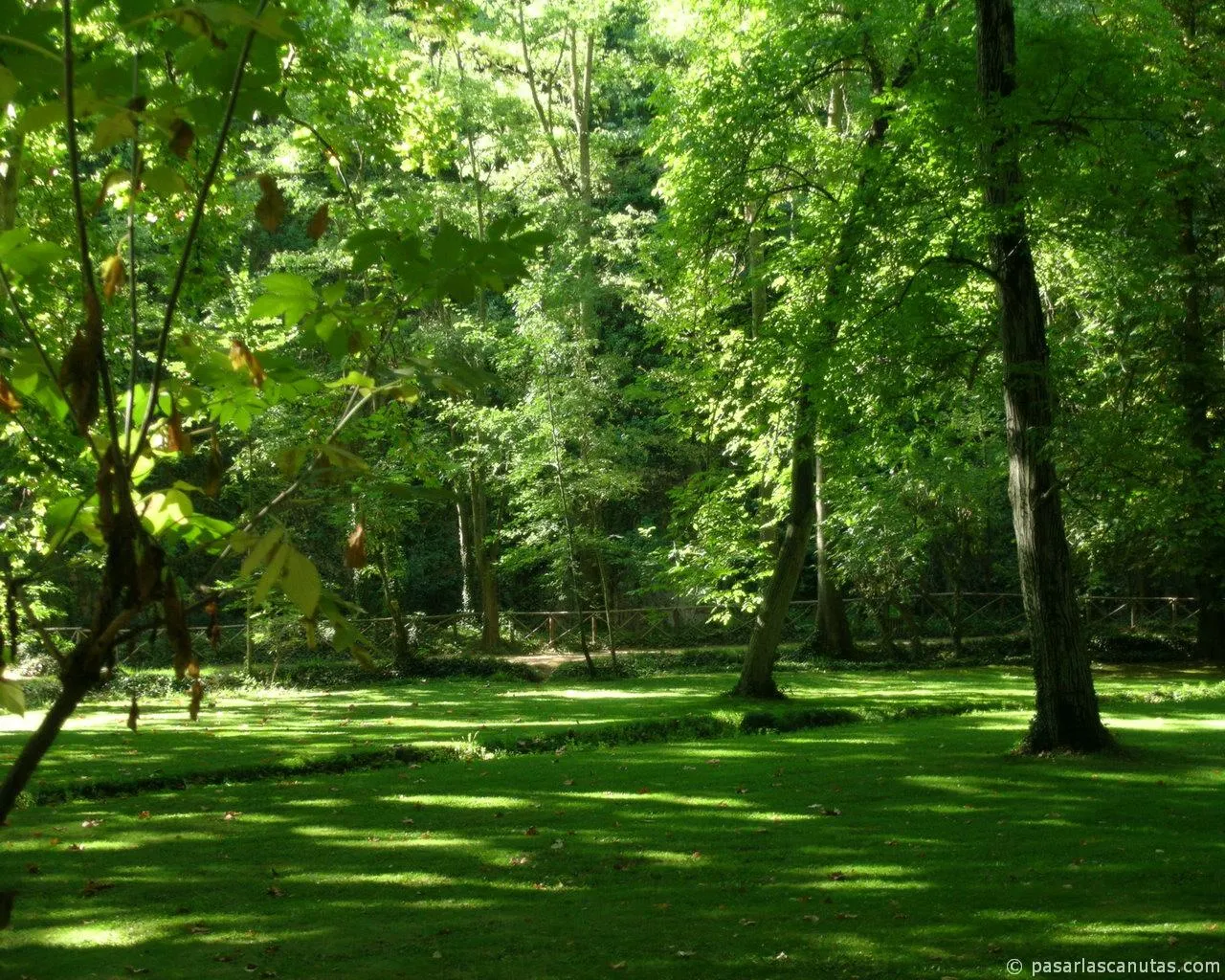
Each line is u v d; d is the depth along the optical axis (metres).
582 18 22.45
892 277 10.29
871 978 4.33
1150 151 9.61
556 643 24.42
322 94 8.88
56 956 4.76
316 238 1.62
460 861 6.45
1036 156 9.10
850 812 7.64
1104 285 15.52
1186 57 14.19
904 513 19.48
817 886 5.77
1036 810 7.49
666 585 21.39
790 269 13.70
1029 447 9.70
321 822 7.61
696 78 14.85
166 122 1.43
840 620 21.83
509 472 21.86
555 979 4.38
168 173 1.47
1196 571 18.48
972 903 5.34
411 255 1.65
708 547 18.11
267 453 13.42
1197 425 16.41
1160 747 9.92
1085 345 15.59
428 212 8.55
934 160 10.23
